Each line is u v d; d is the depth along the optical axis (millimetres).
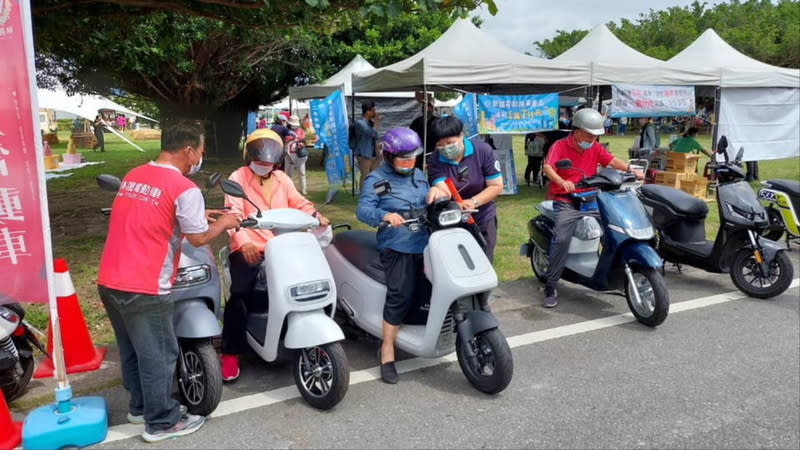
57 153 27359
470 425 3645
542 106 10852
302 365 3912
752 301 5934
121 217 3277
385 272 4141
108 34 9898
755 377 4270
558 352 4723
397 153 3979
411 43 21859
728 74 12078
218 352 4508
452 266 3818
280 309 3711
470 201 4270
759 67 13062
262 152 4238
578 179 5703
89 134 31906
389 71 11047
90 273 6914
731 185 5988
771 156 13141
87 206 11969
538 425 3645
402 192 4121
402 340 4172
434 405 3895
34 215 3479
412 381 4242
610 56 12516
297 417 3746
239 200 4273
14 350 3803
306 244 3891
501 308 5762
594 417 3734
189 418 3594
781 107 13062
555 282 5719
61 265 4340
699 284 6539
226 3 6445
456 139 4559
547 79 10664
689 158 11602
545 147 13875
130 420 3705
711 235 8766
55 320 3541
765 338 4980
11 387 3896
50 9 7395
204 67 19094
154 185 3248
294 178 15500
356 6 6547
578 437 3512
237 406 3881
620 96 11273
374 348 4828
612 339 4988
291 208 4254
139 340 3316
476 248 3965
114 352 4707
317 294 3746
